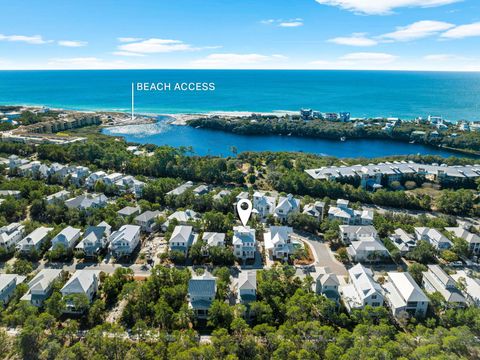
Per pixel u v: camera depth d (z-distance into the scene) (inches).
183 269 4205.2
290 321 3203.7
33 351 2906.0
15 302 3430.1
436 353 2765.7
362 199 6299.2
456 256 4411.9
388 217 5447.8
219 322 3270.2
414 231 4985.2
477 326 3191.4
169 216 5196.9
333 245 4795.8
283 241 4473.4
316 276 4106.8
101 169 7623.0
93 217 5022.1
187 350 2758.4
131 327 3272.6
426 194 6619.1
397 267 4315.9
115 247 4404.5
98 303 3380.9
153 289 3617.1
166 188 6225.4
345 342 2898.6
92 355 2842.0
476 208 5900.6
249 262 4404.5
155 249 4621.1
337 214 5359.3
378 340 2847.0
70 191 6112.2
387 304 3624.5
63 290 3491.6
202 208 5723.4
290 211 5423.2
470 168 7509.8
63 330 3068.4
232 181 7190.0
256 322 3351.4
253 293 3585.1
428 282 3860.7
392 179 7347.4
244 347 2903.5
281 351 2755.9
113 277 3774.6
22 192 5831.7
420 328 3149.6
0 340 2935.5
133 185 6368.1
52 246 4397.1
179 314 3280.0
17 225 4756.4
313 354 2746.1
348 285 3821.4
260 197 5762.8
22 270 3924.7
